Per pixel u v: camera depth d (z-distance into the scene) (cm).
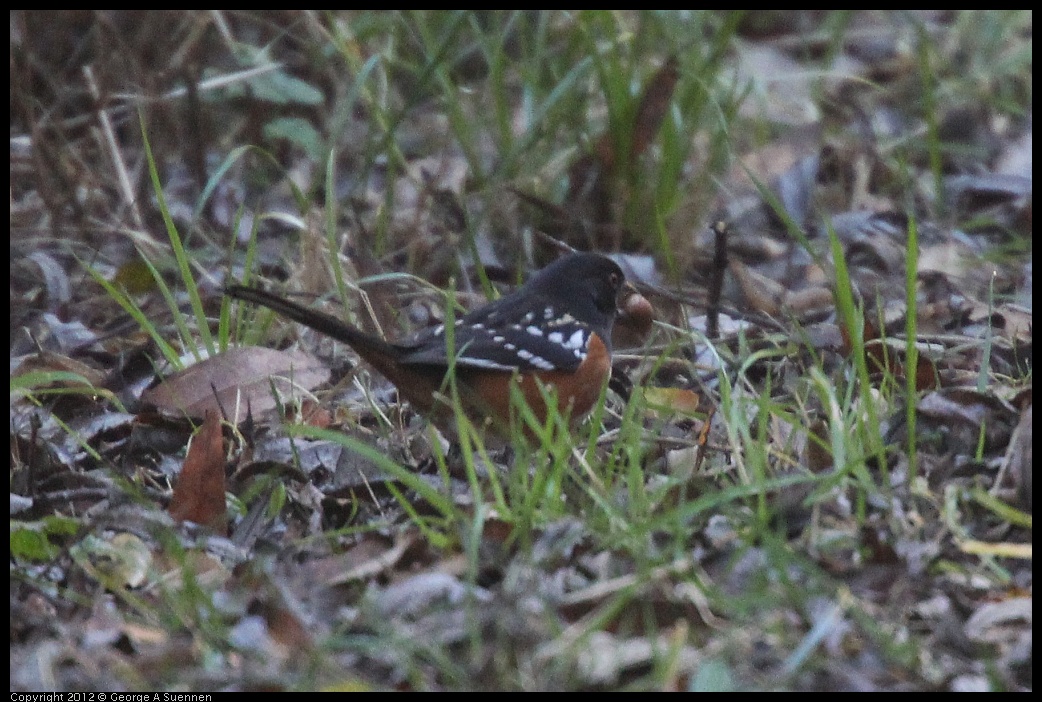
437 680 568
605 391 798
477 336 836
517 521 665
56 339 1027
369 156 1217
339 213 1244
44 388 931
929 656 586
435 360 795
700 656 567
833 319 1080
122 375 949
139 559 674
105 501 771
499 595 595
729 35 1236
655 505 712
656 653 553
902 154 1390
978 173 1432
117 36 1283
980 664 584
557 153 1259
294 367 923
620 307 1012
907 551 661
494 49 1309
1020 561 666
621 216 1213
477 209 1239
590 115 1316
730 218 1275
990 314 881
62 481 797
